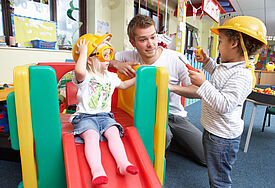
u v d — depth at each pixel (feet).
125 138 2.48
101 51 2.52
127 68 3.30
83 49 2.47
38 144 2.04
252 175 4.29
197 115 8.94
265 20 20.90
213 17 10.66
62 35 8.68
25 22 7.14
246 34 2.70
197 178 4.10
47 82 1.97
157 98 2.49
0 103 4.61
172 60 3.91
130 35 3.44
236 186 3.88
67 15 8.77
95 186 1.89
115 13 10.48
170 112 4.41
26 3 7.17
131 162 2.17
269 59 28.12
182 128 4.46
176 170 4.40
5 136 4.44
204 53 3.76
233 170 4.48
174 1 14.83
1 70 5.92
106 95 2.72
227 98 2.55
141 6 12.60
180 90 3.30
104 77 2.77
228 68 2.81
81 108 2.54
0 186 3.63
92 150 2.08
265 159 5.07
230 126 2.84
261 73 14.52
